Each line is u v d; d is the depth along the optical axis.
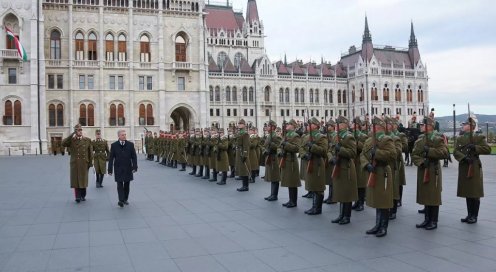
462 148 12.76
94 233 12.09
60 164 38.72
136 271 8.80
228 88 104.25
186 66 66.88
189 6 67.56
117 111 63.56
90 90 62.34
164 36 66.00
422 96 125.00
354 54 124.56
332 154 13.48
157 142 42.31
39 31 56.97
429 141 11.90
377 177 11.36
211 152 24.53
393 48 125.88
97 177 22.78
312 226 12.73
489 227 12.20
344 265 9.02
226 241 11.08
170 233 12.02
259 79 106.75
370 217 14.05
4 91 55.38
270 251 10.13
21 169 33.44
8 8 55.16
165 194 19.55
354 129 15.62
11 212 15.39
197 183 23.70
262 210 15.35
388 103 118.44
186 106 67.00
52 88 60.81
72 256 9.89
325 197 18.34
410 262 9.16
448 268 8.71
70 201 17.91
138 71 64.50
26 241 11.26
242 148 20.25
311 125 14.21
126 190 16.92
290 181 15.61
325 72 118.88
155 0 65.62
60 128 61.00
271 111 108.56
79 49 62.28
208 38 117.69
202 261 9.42
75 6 61.69
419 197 12.15
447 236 11.27
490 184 20.80
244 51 123.00
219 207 16.02
